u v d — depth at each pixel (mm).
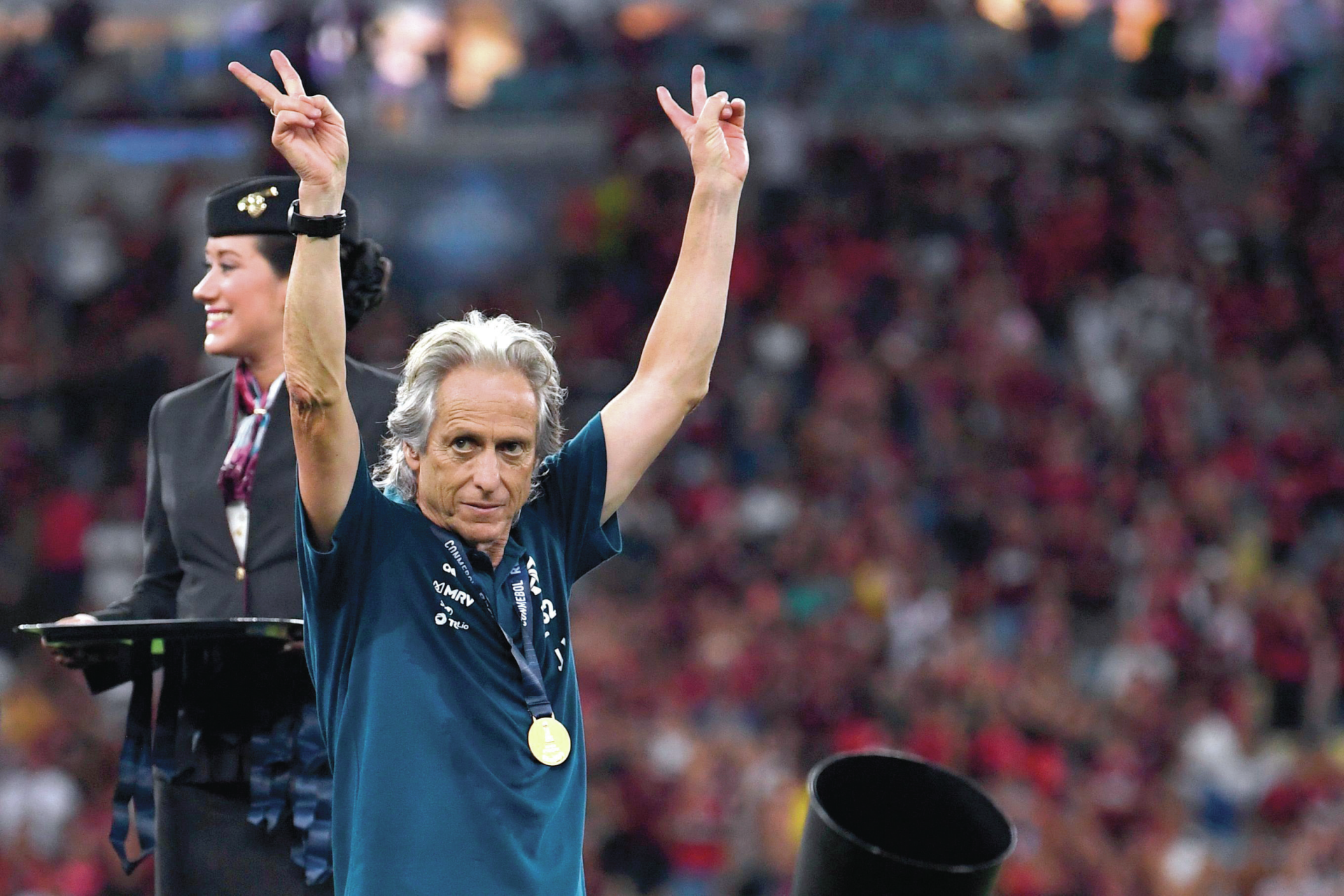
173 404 14648
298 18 71125
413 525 11039
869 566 50938
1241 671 48750
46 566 55031
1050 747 43938
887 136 71188
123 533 55625
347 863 10602
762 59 73812
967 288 63344
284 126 10312
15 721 47656
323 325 10430
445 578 10930
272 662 13391
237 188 14180
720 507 54812
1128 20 72938
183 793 13625
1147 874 40812
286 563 13906
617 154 70938
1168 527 52812
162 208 68375
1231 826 43719
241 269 14133
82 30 73562
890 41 73375
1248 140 69562
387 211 70562
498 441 10773
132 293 65750
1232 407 59000
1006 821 11648
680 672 47125
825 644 47250
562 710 11219
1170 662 48312
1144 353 61469
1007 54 73062
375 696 10695
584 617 49125
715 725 45406
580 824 11016
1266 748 46781
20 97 71938
